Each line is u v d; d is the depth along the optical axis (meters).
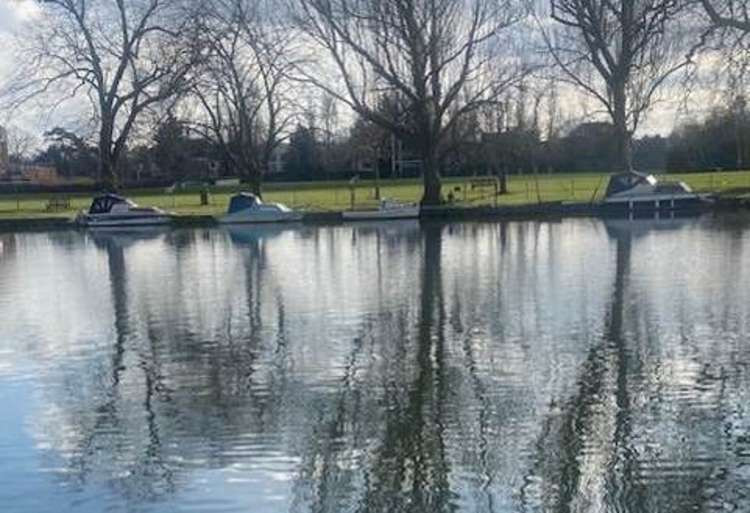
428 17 46.22
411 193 62.38
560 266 26.64
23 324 20.28
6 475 10.69
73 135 56.84
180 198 70.94
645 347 15.82
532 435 11.40
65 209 58.88
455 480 10.09
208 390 14.01
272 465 10.71
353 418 12.30
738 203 45.28
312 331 18.20
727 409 12.22
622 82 47.84
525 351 15.79
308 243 37.28
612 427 11.59
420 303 21.05
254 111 56.94
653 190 45.16
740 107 43.22
